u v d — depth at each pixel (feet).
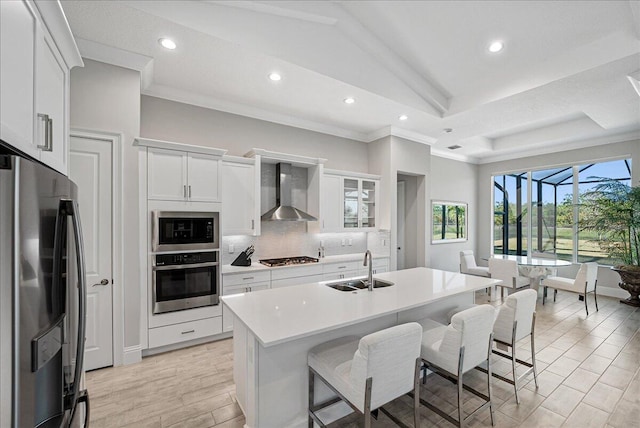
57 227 3.31
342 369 5.38
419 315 8.42
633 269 14.93
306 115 13.79
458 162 22.77
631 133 16.21
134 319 9.01
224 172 11.39
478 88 12.10
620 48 8.38
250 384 5.81
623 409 6.93
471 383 8.04
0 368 2.39
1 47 2.70
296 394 6.09
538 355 9.70
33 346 2.70
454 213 22.52
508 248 22.54
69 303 3.60
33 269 2.76
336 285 8.89
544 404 7.11
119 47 8.37
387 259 15.84
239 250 12.96
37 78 3.52
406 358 5.15
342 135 16.08
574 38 8.93
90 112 8.39
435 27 9.41
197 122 11.77
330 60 9.91
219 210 10.66
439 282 9.08
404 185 19.07
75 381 3.63
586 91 10.85
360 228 15.74
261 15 8.52
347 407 6.64
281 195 13.56
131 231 8.99
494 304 15.34
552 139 17.79
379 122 14.74
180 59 8.98
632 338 11.07
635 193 14.96
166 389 7.62
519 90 10.71
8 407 2.43
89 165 8.44
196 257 10.08
